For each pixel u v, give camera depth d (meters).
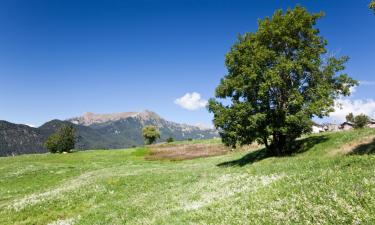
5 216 26.92
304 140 45.59
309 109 38.19
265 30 41.91
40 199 31.12
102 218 22.91
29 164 71.00
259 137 40.84
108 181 35.47
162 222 16.88
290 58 42.19
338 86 41.75
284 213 12.62
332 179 14.82
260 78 40.03
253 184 20.31
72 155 96.88
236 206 15.29
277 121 40.47
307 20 41.47
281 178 18.73
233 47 44.06
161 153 86.19
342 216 11.16
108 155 91.81
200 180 29.28
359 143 35.31
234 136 40.91
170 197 24.27
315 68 40.28
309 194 13.54
